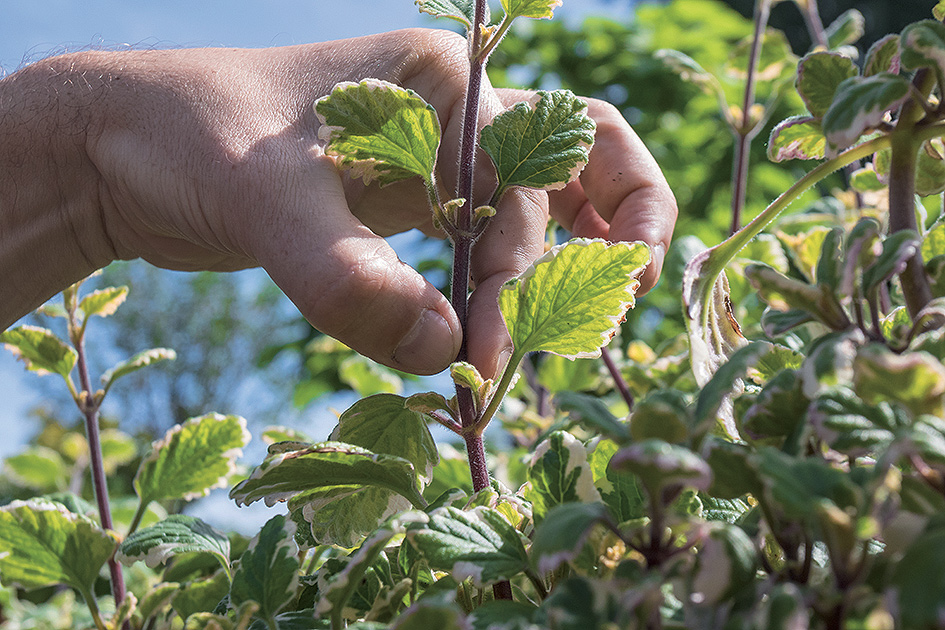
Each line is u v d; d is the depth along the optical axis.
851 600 0.23
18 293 0.42
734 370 0.25
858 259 0.25
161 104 0.38
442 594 0.25
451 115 0.38
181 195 0.37
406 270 0.34
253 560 0.30
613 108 0.41
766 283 0.26
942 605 0.20
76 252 0.42
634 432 0.24
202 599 0.35
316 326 0.34
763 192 1.38
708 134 1.40
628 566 0.25
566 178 0.33
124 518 0.57
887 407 0.25
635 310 1.17
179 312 4.37
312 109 0.37
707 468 0.22
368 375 0.66
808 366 0.25
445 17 0.33
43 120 0.39
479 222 0.33
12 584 0.34
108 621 0.37
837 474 0.24
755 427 0.26
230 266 0.45
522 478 0.52
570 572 0.28
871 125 0.26
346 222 0.35
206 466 0.42
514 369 0.32
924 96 0.27
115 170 0.39
